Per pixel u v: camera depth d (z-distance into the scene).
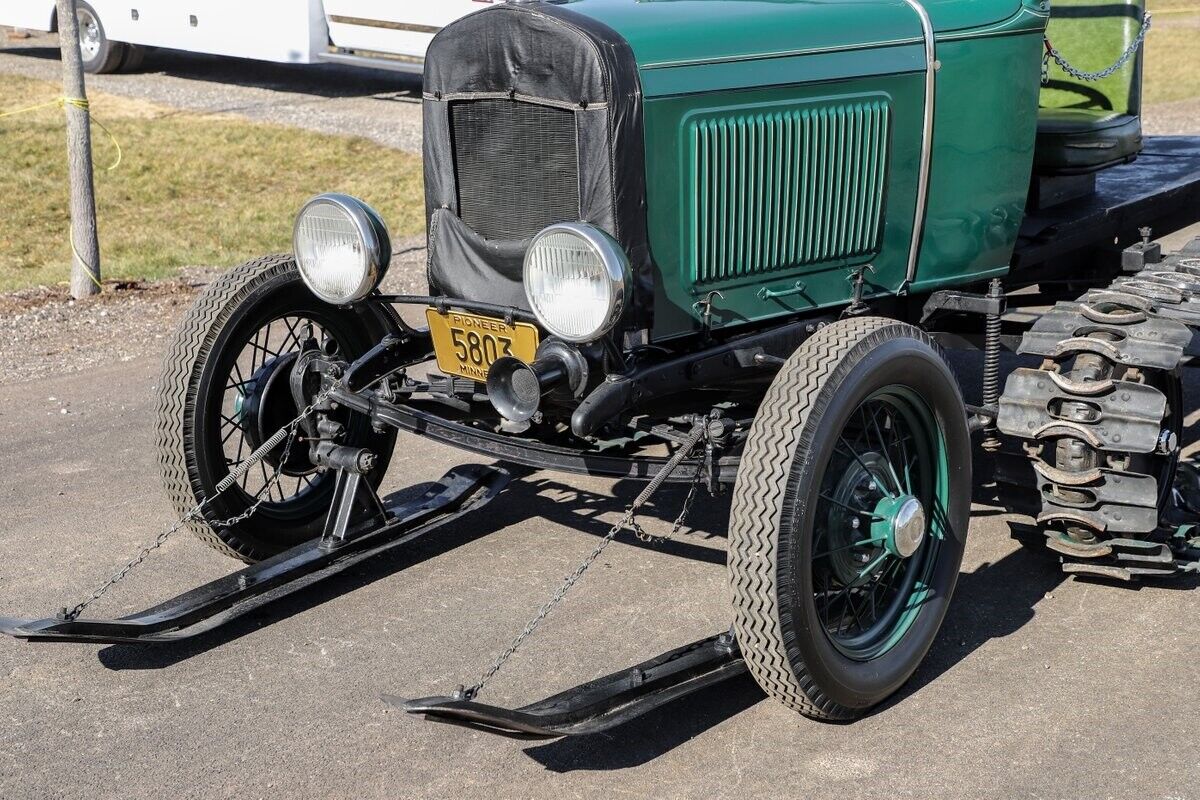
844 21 3.71
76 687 3.48
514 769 3.07
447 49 3.60
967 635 3.68
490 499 4.36
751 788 2.97
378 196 10.57
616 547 4.28
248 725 3.27
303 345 4.08
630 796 2.95
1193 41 19.64
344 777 3.04
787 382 3.07
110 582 3.52
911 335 3.29
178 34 15.02
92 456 5.20
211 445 3.87
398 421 3.60
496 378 3.38
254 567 3.81
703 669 3.21
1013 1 4.07
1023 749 3.09
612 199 3.26
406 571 4.14
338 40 13.73
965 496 3.54
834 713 3.18
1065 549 3.80
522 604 3.88
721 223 3.49
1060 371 3.70
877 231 3.87
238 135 12.70
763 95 3.49
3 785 3.02
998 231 4.21
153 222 9.84
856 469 3.32
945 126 3.95
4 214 9.96
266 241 9.26
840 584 3.38
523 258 3.49
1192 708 3.25
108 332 7.07
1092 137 4.57
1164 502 3.98
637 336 3.38
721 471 3.28
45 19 16.44
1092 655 3.54
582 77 3.25
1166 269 4.20
